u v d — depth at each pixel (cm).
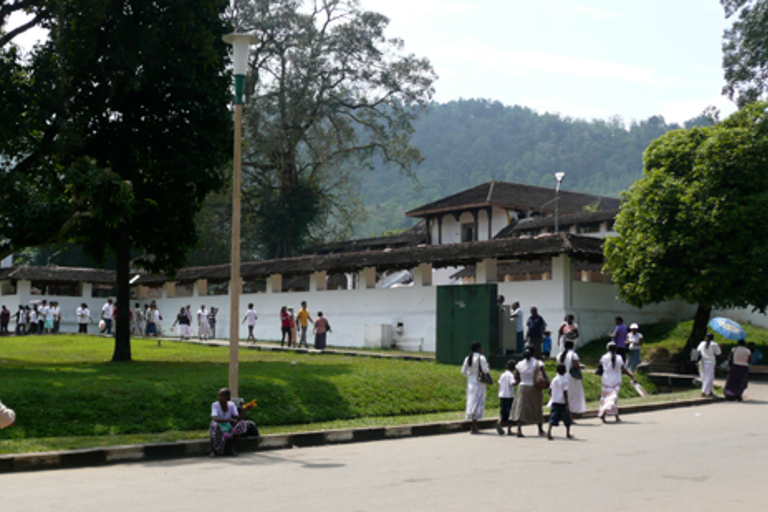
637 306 2897
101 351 2894
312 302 3841
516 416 1473
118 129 2248
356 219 6656
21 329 4322
